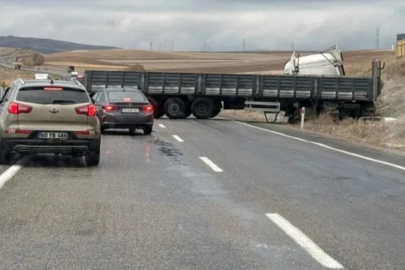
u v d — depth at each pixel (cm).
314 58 3909
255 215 930
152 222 869
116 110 2338
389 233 834
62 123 1381
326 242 775
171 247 738
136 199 1039
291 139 2386
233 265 666
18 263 661
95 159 1437
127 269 646
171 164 1516
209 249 731
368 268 665
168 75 3538
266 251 727
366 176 1384
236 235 802
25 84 1399
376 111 3744
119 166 1459
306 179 1316
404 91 3881
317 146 2112
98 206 973
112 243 752
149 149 1864
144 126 2372
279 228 846
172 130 2658
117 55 18025
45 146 1375
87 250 718
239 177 1322
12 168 1373
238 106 3653
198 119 3591
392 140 2433
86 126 1396
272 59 15162
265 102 3606
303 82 3569
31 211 925
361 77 3588
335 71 3875
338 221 902
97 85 3516
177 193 1107
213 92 3556
